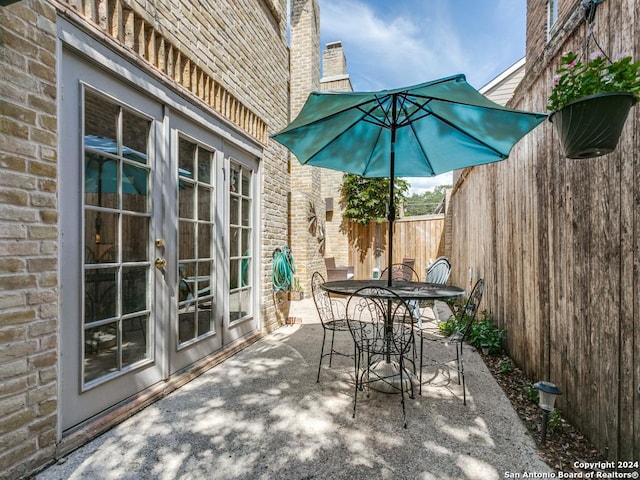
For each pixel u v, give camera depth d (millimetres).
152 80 2361
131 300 2254
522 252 2855
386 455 1788
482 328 3604
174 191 2635
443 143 3014
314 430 2020
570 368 2029
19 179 1535
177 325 2666
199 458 1741
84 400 1892
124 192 2203
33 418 1579
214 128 3086
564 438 1910
